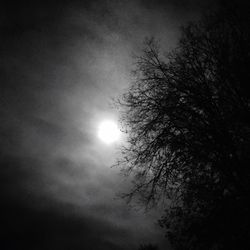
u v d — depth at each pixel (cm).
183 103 1335
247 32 1301
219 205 1162
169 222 1309
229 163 1210
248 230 1096
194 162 1280
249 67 1259
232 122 1227
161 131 1368
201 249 1205
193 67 1360
